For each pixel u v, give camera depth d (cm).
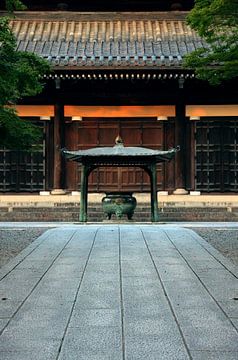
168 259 1028
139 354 480
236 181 2527
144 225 1778
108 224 1845
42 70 1145
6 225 1844
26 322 585
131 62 2241
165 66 2234
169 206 2300
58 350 492
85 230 1565
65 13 2862
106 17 2862
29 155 2555
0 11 2770
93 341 518
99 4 2988
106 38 2670
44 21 2848
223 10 1051
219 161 2536
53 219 2202
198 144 2539
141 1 2942
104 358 471
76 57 2272
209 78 1251
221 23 1120
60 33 2747
